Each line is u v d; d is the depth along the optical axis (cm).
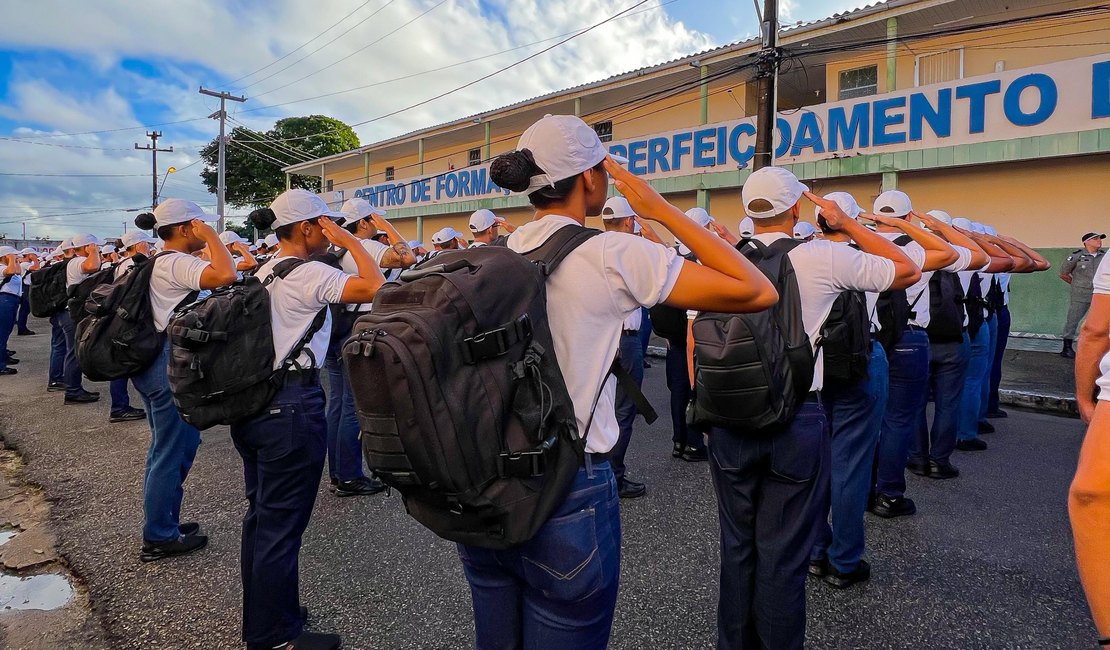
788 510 205
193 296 310
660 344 1145
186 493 417
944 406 421
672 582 289
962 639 244
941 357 416
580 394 127
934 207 1102
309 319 232
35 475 459
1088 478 97
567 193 139
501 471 117
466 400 113
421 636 251
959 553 315
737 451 209
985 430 543
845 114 1131
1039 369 824
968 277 441
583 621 131
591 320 128
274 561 230
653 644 242
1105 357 102
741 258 127
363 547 333
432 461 111
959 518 359
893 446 357
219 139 2698
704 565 305
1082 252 902
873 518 360
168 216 312
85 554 328
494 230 524
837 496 282
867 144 1109
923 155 1049
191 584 296
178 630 258
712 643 242
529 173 134
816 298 211
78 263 646
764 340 196
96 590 291
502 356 117
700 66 1366
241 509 390
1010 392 670
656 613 263
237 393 220
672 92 1445
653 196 131
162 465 318
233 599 282
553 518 124
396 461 113
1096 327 138
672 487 416
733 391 198
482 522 120
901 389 353
